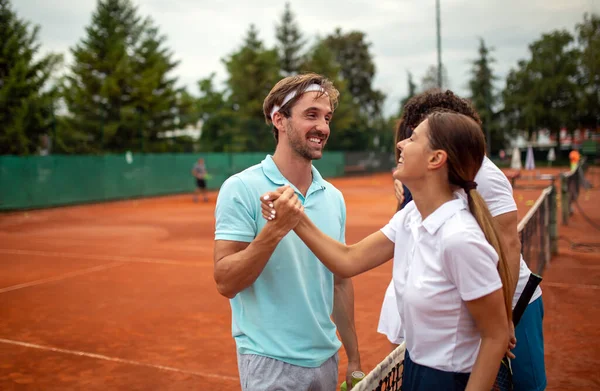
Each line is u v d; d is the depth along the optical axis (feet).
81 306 19.48
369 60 216.95
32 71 94.73
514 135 196.54
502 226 7.32
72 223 48.52
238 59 153.58
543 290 20.11
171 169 86.84
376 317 17.26
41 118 83.30
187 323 17.22
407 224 5.42
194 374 13.05
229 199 6.48
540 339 7.81
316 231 6.19
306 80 6.55
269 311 6.57
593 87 178.81
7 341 15.65
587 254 27.04
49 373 13.23
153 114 122.31
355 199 70.28
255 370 6.53
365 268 6.07
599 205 51.19
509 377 5.41
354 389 4.82
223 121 113.50
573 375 12.33
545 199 24.38
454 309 4.85
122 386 12.40
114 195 75.46
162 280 23.77
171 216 53.83
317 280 6.84
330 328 7.18
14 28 94.94
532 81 188.85
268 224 5.75
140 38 144.46
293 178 6.79
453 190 5.10
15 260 29.40
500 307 4.70
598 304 18.04
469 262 4.60
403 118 8.86
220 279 6.18
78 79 122.31
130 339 15.71
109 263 28.12
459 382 4.98
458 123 4.89
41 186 64.75
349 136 167.02
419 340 5.10
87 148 90.12
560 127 186.29
